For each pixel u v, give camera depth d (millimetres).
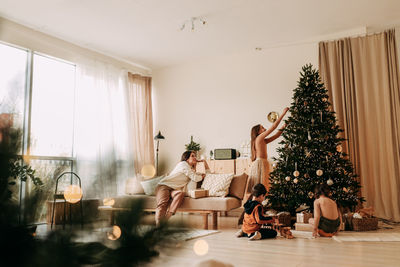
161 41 6566
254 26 5961
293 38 6461
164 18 5641
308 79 5137
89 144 6238
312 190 4758
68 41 6363
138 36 6320
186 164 4859
